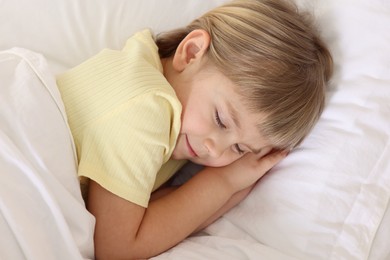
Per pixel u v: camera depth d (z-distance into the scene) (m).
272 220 0.80
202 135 0.80
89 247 0.71
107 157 0.73
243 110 0.79
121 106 0.73
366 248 0.74
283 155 0.87
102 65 0.78
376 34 0.87
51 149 0.68
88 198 0.76
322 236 0.76
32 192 0.65
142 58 0.80
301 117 0.83
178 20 1.03
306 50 0.85
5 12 0.95
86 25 0.98
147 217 0.78
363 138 0.81
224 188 0.84
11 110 0.67
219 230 0.84
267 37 0.84
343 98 0.86
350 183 0.79
